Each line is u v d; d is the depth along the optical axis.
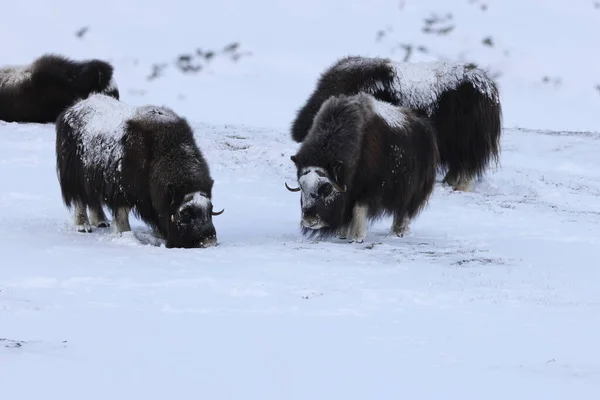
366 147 47.66
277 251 44.00
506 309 33.25
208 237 44.31
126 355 24.28
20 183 63.47
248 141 87.31
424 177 50.78
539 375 23.84
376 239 49.66
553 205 67.44
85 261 39.78
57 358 23.28
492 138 71.06
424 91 69.94
